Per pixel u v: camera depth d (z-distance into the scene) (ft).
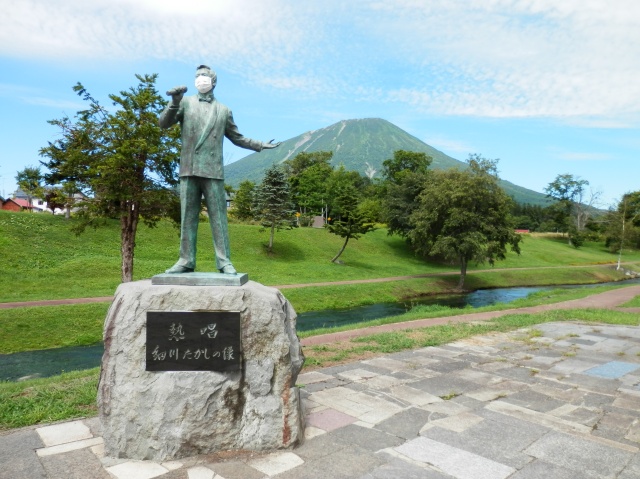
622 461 16.47
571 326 44.50
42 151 54.39
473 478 15.14
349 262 129.08
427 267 139.95
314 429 18.98
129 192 52.85
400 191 150.20
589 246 231.30
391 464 15.99
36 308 57.82
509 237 109.91
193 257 19.17
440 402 22.49
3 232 87.81
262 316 17.01
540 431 19.06
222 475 15.01
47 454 16.43
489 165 110.63
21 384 25.62
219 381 16.57
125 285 17.74
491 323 45.47
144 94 51.96
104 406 16.34
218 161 18.78
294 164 245.86
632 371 28.55
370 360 30.73
